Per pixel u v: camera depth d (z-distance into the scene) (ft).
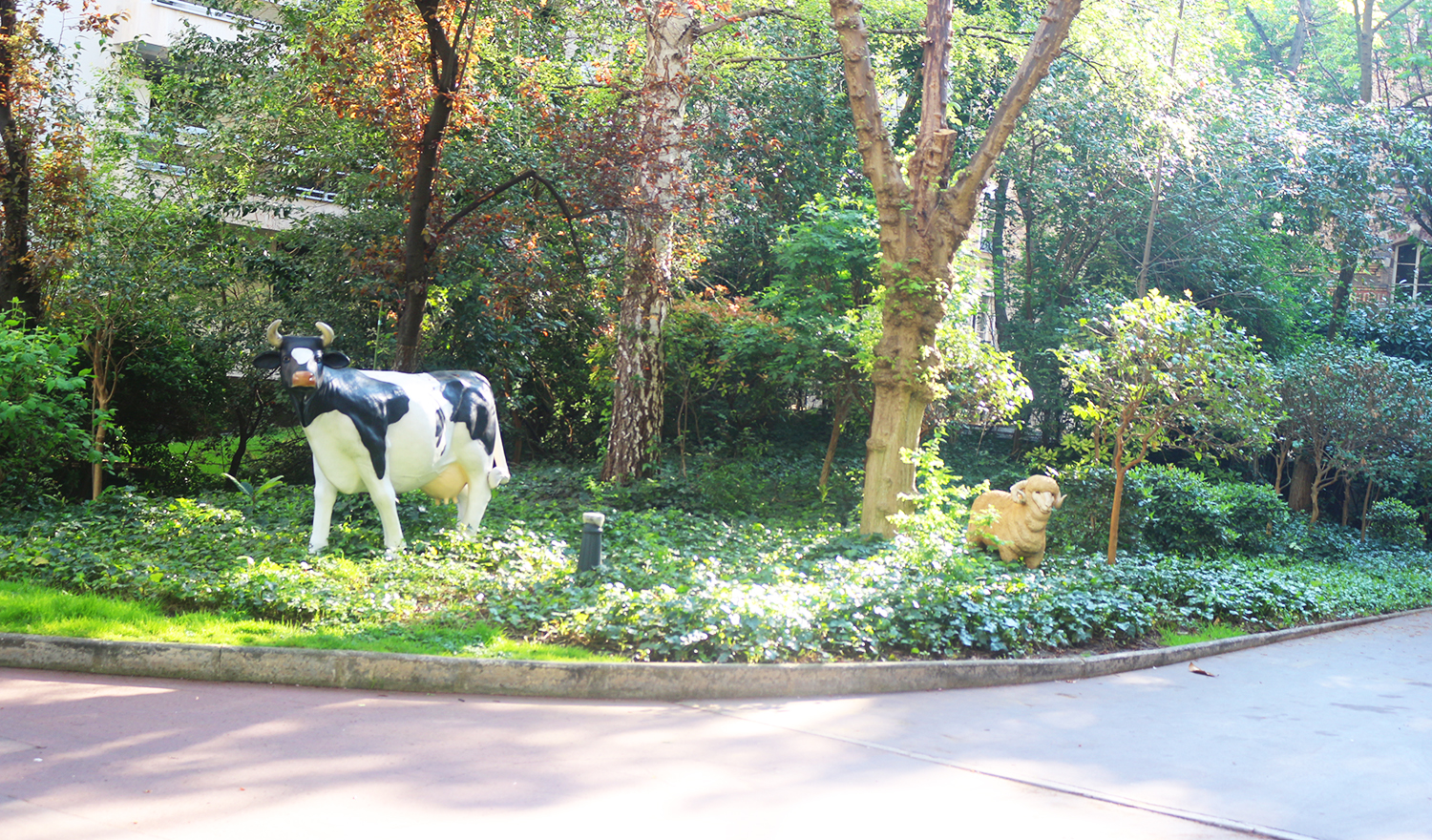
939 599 31.35
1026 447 86.94
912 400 46.32
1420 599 52.39
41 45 49.83
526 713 21.85
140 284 55.11
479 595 30.01
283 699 21.68
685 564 36.06
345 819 15.33
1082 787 19.07
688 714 22.74
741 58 66.80
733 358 59.93
